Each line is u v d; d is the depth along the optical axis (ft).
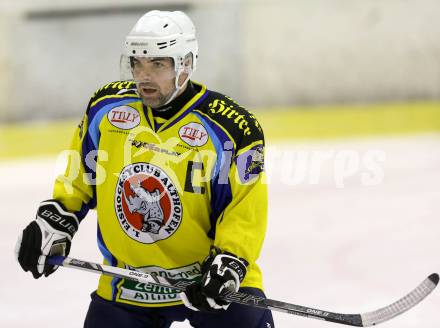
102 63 86.38
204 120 25.96
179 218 26.48
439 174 73.41
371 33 95.55
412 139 84.89
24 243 27.30
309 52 93.66
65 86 85.40
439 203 65.16
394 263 51.93
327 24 93.76
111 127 26.78
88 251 52.60
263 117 89.86
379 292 47.14
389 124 89.61
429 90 98.17
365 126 88.58
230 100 26.58
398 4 95.81
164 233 26.71
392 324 42.16
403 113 93.86
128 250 27.32
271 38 91.76
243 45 90.63
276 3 91.15
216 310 25.62
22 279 47.50
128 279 26.81
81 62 85.66
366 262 52.06
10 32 82.64
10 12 82.28
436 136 86.22
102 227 27.61
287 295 46.44
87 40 85.46
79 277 48.06
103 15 85.66
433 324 42.27
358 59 95.55
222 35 89.71
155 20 25.20
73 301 44.42
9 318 42.01
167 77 25.26
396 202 65.46
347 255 53.36
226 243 25.68
